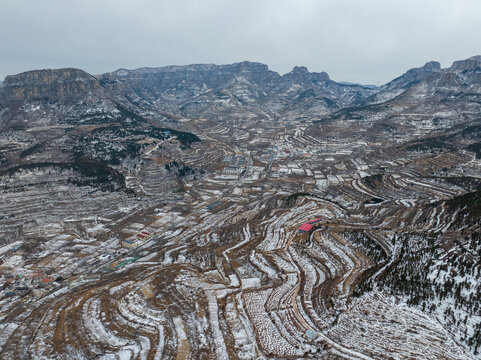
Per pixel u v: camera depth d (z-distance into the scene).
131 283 147.25
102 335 110.25
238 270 153.75
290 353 96.00
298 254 162.75
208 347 100.69
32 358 103.25
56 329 116.31
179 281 145.38
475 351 88.50
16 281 161.25
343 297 119.81
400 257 141.38
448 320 100.06
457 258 125.31
